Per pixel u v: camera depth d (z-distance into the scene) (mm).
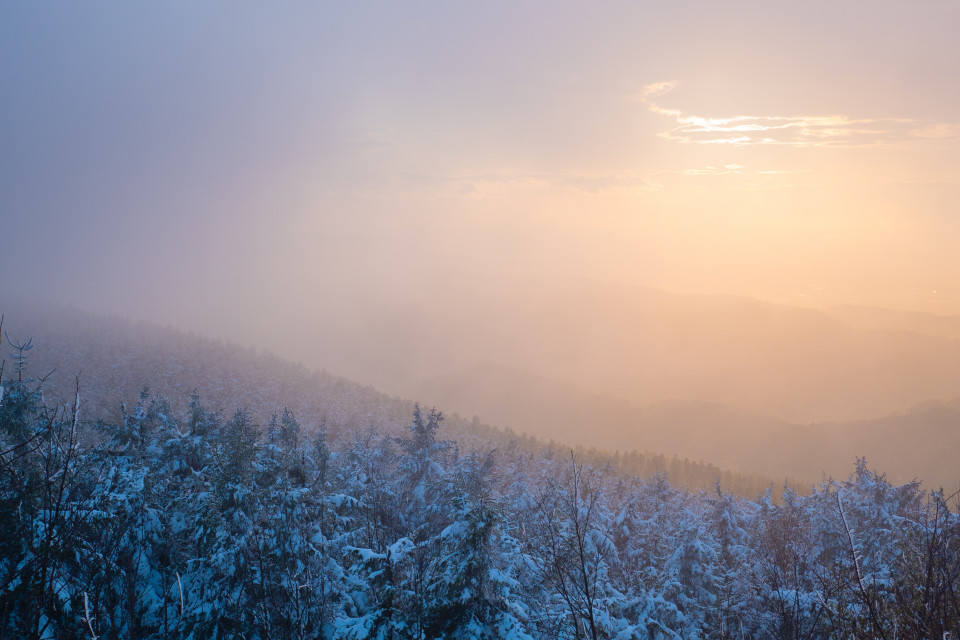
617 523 28844
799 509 30703
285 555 16109
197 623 14820
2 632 6449
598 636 13352
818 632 9734
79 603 8250
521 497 25359
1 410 10766
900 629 7824
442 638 12109
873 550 24172
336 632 12617
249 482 17750
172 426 25203
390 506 27828
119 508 13766
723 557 28094
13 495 6691
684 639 21422
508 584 12453
